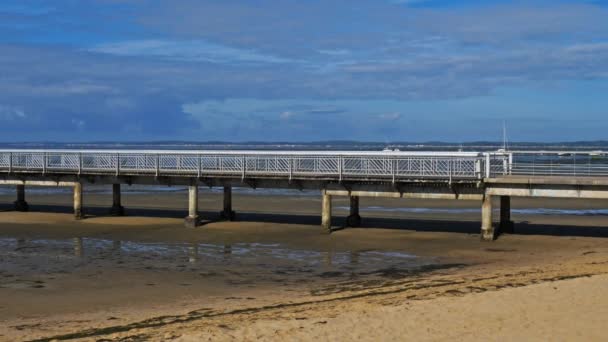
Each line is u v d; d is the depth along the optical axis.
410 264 23.28
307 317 15.01
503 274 20.56
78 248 26.72
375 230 30.62
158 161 32.47
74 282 20.70
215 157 31.92
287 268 22.81
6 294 19.11
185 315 16.28
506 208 29.84
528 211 38.81
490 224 27.61
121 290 19.62
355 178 28.69
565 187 26.22
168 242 28.09
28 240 28.61
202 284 20.39
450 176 27.31
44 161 34.53
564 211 38.88
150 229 31.36
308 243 27.58
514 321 14.30
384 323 14.27
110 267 23.03
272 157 30.80
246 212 37.88
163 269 22.70
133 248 26.72
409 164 28.41
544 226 31.80
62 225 32.59
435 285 19.03
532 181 26.52
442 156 28.25
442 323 14.23
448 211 38.81
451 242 27.48
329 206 29.86
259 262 23.88
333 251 25.89
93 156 34.53
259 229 31.09
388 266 22.98
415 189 28.41
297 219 34.50
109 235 29.83
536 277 19.33
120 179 33.62
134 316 16.47
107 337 13.94
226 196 33.91
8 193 50.81
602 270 20.12
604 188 25.66
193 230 30.98
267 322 14.56
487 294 16.66
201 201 44.81
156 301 18.23
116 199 36.44
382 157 28.98
